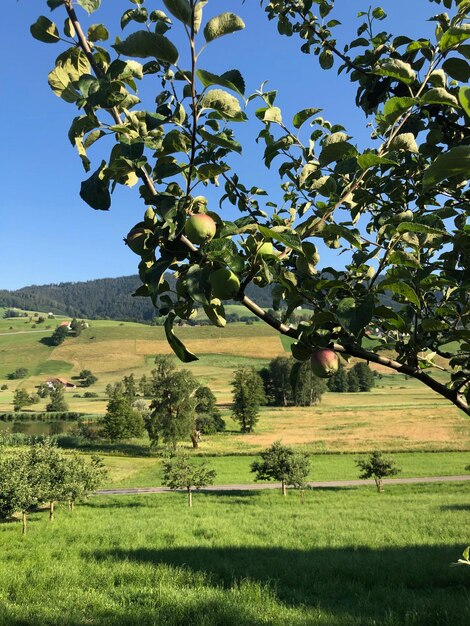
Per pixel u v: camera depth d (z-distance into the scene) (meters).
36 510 30.53
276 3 3.99
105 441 78.56
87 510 30.30
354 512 26.17
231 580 13.29
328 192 2.82
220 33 1.75
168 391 69.06
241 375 90.88
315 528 21.55
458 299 2.96
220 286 1.93
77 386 166.38
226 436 83.38
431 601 10.44
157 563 15.23
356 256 2.64
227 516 26.44
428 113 3.19
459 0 2.90
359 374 163.88
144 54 1.83
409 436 74.38
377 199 3.10
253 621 9.64
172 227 1.81
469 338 2.56
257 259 2.06
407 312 3.04
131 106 2.03
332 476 47.50
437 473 47.38
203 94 1.82
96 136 1.99
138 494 39.31
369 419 95.12
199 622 9.62
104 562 15.37
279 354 174.88
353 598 11.60
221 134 1.85
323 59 4.08
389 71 2.51
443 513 24.33
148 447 72.81
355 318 2.09
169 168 1.95
